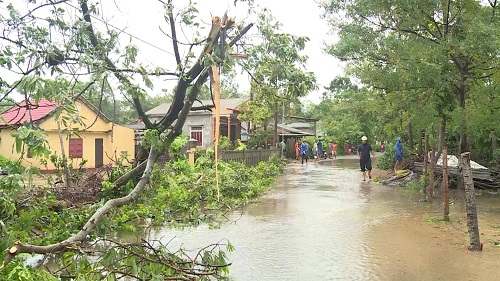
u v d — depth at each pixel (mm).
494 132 16750
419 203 11766
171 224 8938
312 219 9594
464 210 10609
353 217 9812
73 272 4512
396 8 13562
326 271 5898
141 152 9094
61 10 5973
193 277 4672
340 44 14805
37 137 3980
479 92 13891
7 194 4605
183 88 6789
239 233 8195
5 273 3910
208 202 11492
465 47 11852
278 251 6906
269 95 7176
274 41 6406
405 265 6180
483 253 6801
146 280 4461
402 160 19797
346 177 20047
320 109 61188
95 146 21422
